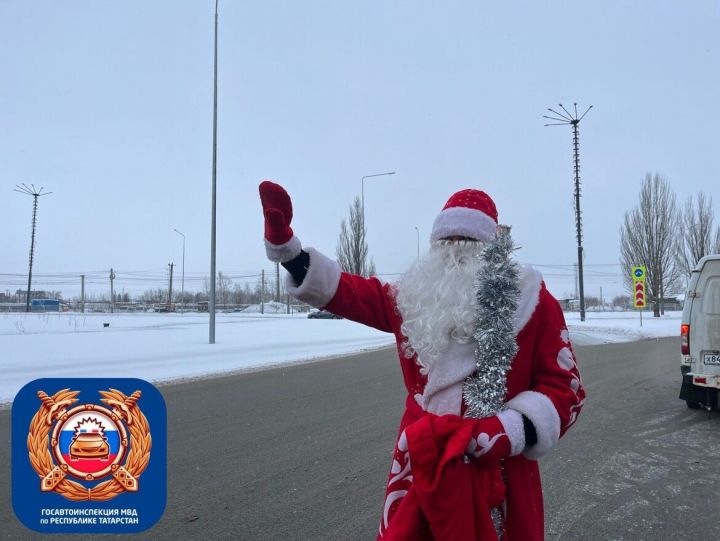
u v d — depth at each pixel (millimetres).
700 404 7500
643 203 37969
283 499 4305
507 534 1646
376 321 1894
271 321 33438
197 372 11328
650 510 4051
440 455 1533
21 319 33625
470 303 1641
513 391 1645
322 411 7449
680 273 39438
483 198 1872
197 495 4391
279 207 1737
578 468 5016
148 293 103062
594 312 56125
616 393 8797
